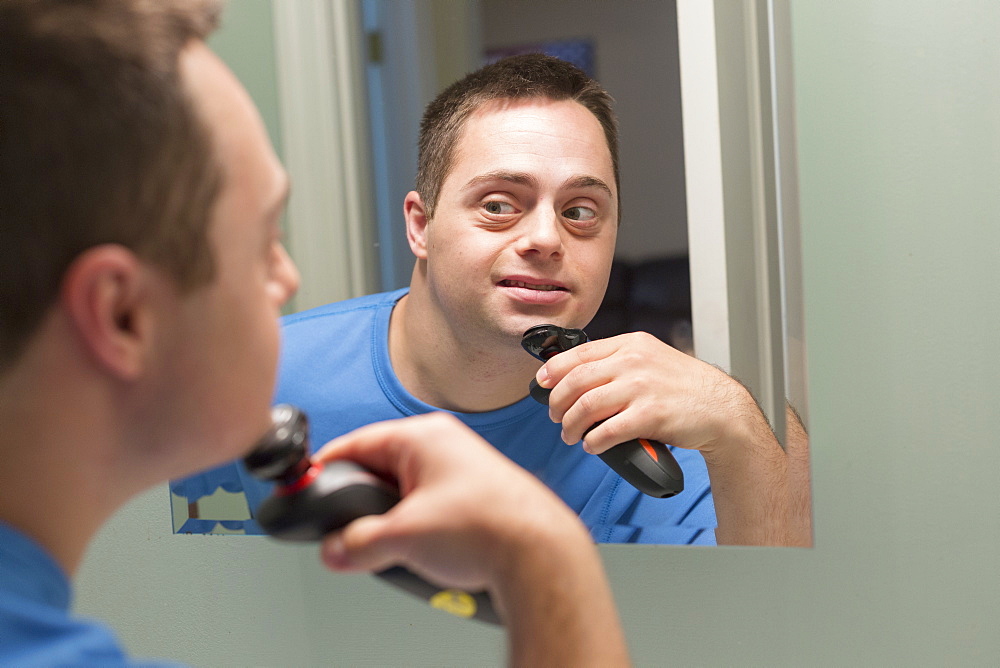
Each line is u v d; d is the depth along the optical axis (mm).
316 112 725
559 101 674
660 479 634
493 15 682
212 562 819
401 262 715
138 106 268
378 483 367
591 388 659
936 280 667
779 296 659
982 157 657
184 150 278
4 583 270
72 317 265
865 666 688
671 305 666
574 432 665
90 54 265
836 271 678
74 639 262
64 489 286
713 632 709
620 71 667
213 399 295
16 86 262
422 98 702
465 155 691
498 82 682
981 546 672
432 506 328
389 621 784
